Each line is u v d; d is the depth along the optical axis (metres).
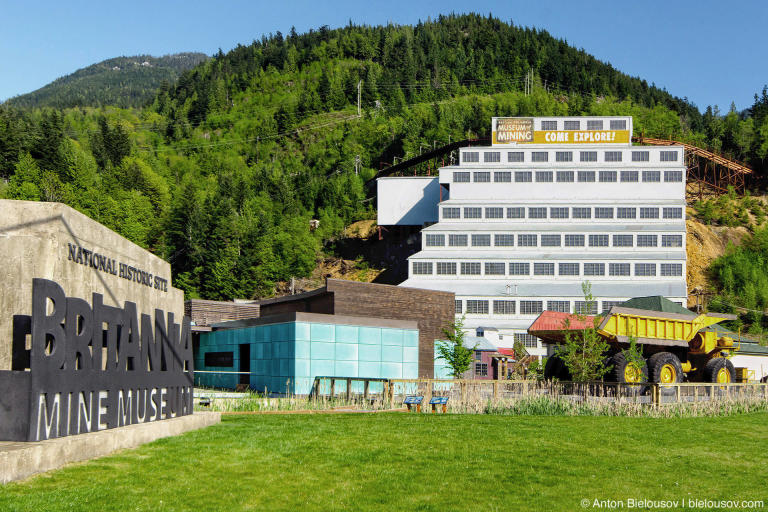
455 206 115.75
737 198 183.62
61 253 14.81
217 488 12.12
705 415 26.23
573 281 104.00
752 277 138.00
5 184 146.00
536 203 114.19
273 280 149.38
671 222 110.75
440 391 36.75
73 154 167.25
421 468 14.27
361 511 11.21
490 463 14.92
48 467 12.18
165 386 18.84
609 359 34.28
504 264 106.12
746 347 70.12
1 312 14.04
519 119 118.69
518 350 75.62
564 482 13.48
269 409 27.64
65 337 13.51
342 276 157.75
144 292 20.02
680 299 94.69
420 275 107.75
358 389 41.09
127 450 14.67
